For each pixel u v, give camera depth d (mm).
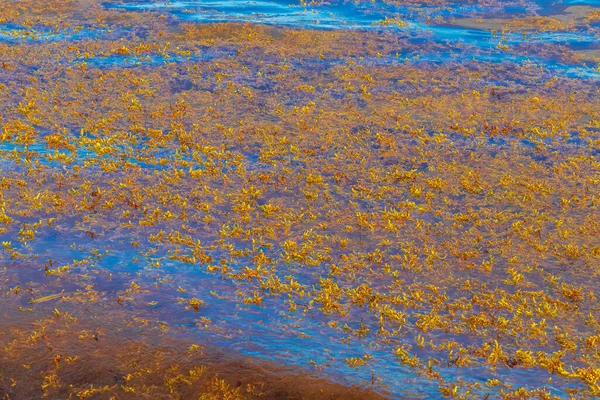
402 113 15703
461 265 10039
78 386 7508
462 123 15188
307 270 9898
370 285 9547
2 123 14695
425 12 24266
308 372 7797
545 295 9266
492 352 8094
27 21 22594
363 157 13547
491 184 12438
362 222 11117
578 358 8078
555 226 11062
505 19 23500
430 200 11875
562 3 25266
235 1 26188
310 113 15688
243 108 15977
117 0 26062
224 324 8641
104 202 11688
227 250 10391
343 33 21719
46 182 12297
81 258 10070
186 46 20422
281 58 19547
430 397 7426
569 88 17234
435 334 8547
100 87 17062
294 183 12477
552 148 13969
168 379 7652
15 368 7738
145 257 10156
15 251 10164
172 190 12148
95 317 8688
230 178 12648
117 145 13898
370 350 8234
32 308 8836
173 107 15883
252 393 7480
